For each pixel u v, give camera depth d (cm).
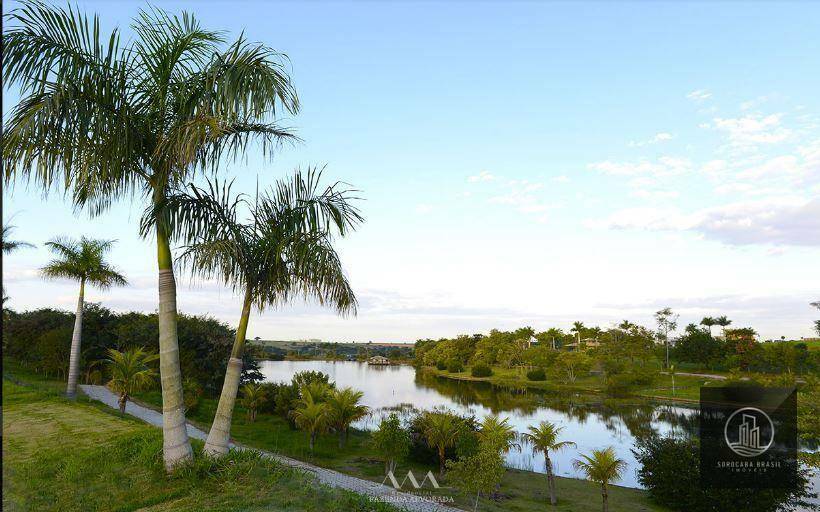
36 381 3306
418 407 5025
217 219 950
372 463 2367
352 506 804
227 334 4328
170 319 893
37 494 820
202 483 814
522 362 10669
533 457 2973
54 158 752
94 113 783
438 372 12306
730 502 1802
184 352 3953
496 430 2280
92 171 783
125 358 2233
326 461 2334
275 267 1006
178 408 887
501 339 12631
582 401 6106
